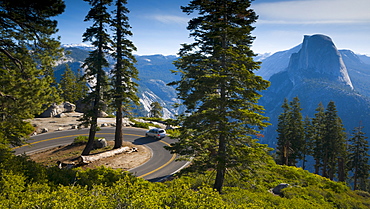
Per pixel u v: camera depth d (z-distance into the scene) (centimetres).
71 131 3431
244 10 1359
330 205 1466
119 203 548
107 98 2194
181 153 1357
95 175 1043
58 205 488
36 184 712
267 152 1305
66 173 979
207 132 1327
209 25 1404
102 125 3834
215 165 1267
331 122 4112
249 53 1706
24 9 1145
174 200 637
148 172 2039
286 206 1189
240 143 1312
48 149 2678
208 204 620
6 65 1429
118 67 2244
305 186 1866
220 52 1211
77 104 4938
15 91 1264
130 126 4078
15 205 496
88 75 2128
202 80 1295
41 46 1431
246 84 1262
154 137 3378
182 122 1471
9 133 1400
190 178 1634
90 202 523
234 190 1412
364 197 1947
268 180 1862
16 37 1362
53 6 1133
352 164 4225
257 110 1273
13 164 819
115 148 2527
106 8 2108
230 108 1238
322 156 4369
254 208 829
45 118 4019
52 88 1530
